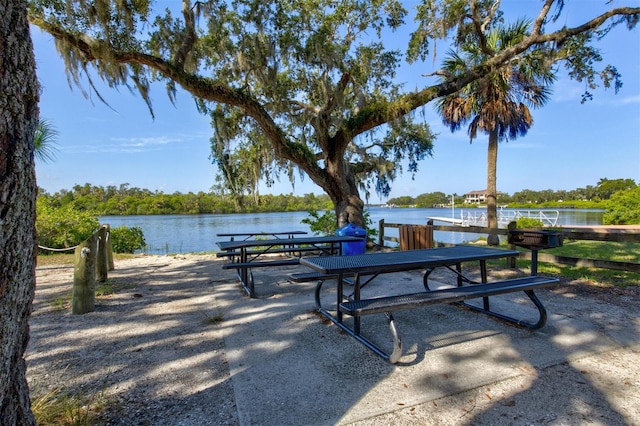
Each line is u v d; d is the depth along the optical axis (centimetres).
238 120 1007
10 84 117
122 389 229
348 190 954
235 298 455
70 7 578
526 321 329
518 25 1070
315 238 599
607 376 231
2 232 116
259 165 1053
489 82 1002
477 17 775
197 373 249
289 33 758
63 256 956
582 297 416
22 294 128
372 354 274
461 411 195
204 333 329
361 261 336
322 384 229
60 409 201
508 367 246
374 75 922
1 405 123
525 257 561
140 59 668
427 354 271
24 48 123
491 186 1179
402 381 230
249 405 206
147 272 671
